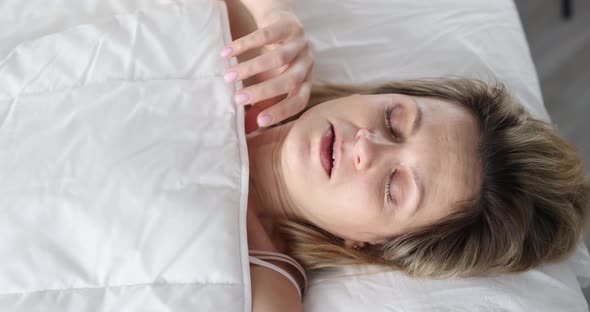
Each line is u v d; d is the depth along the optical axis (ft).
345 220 2.77
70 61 2.68
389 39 3.63
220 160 2.50
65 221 2.31
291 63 2.86
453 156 2.73
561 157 3.09
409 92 3.20
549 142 3.05
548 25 5.57
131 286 2.25
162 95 2.62
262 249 2.79
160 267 2.27
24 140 2.47
